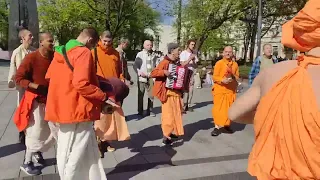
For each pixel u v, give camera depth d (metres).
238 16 23.44
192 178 4.53
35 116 4.25
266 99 1.59
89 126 3.63
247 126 7.33
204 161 5.26
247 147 5.89
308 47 1.57
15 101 9.81
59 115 3.45
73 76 3.38
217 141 6.21
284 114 1.50
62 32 44.59
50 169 4.54
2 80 14.16
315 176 1.41
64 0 39.19
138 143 5.94
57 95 3.46
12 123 7.11
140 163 4.98
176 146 5.84
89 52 3.47
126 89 4.77
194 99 11.20
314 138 1.42
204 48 33.22
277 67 1.66
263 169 1.52
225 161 5.20
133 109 9.07
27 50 5.18
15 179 4.26
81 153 3.55
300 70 1.54
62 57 3.49
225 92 6.52
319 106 1.44
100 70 5.22
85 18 38.22
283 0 23.38
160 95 5.65
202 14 24.08
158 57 8.21
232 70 6.53
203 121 7.77
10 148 5.43
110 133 4.99
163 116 5.77
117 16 30.38
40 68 4.25
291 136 1.46
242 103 1.77
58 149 3.62
